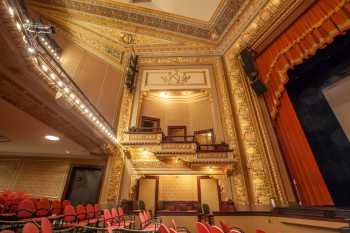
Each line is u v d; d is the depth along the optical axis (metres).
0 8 2.70
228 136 7.54
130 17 9.77
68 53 6.55
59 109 4.51
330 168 5.39
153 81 9.04
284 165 6.39
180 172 7.02
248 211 5.84
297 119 6.03
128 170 7.13
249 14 8.13
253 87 7.74
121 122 7.92
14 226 4.04
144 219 4.98
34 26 3.36
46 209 4.65
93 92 7.17
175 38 9.99
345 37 5.64
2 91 3.64
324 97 6.07
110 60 8.56
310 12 6.20
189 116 9.30
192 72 9.26
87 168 7.71
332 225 3.41
